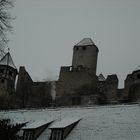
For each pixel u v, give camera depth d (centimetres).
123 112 3500
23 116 3894
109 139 3130
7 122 2906
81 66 6975
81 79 6844
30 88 7150
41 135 3416
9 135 2748
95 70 7312
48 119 3688
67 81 6912
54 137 3303
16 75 7494
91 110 3672
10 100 6825
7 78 7175
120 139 3092
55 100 6825
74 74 6919
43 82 7231
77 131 3341
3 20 2680
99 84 7081
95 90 6794
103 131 3253
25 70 7312
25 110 4009
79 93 6700
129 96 6225
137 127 3194
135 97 6062
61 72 7044
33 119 3778
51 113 3812
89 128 3347
